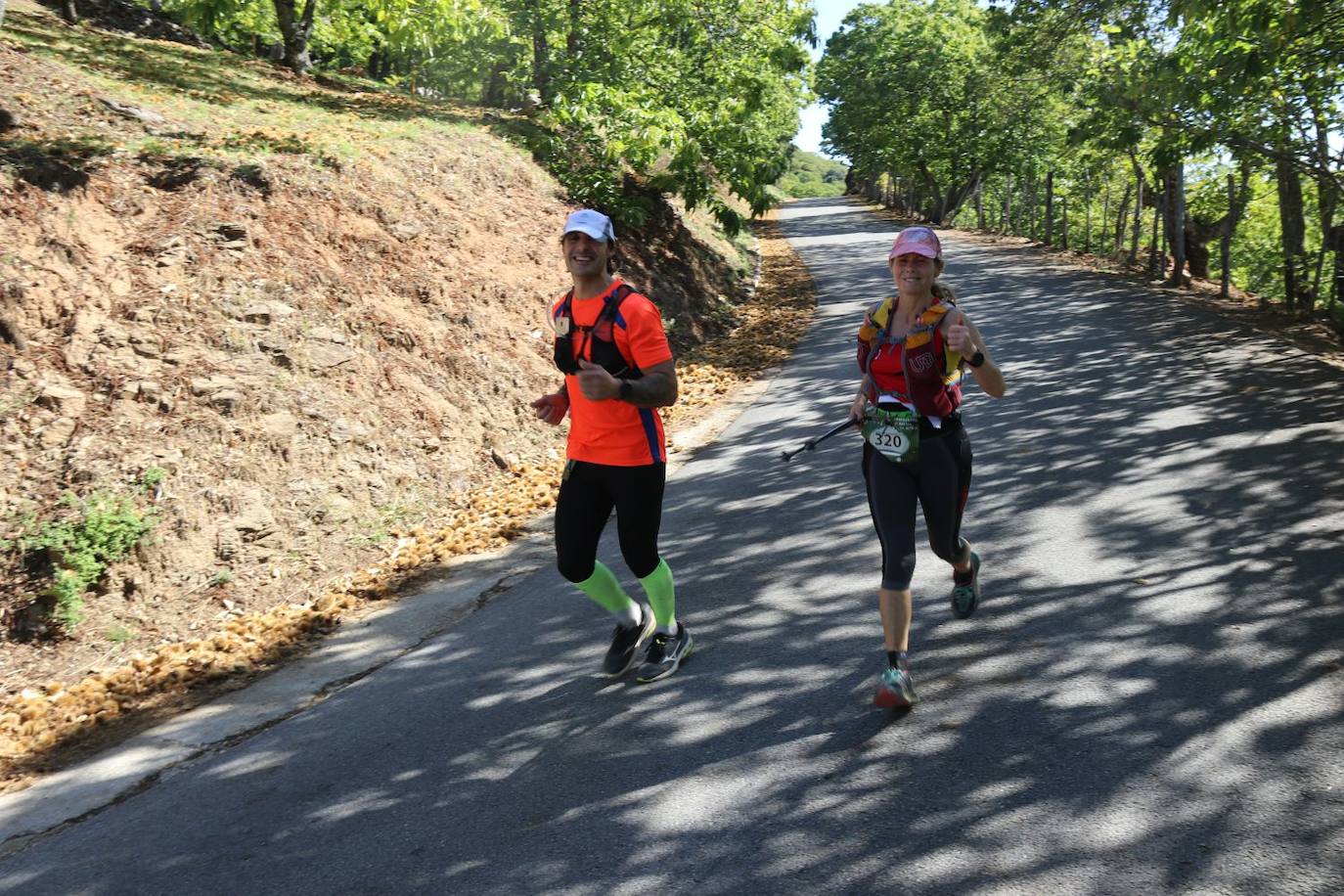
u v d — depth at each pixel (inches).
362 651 192.1
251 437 252.1
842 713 145.1
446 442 295.7
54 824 140.6
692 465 300.5
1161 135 582.2
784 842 116.5
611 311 149.8
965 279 717.9
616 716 152.1
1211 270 941.8
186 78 518.3
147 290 283.9
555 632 189.5
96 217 301.9
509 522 258.7
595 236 147.9
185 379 258.7
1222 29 432.8
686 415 374.6
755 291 733.3
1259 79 458.6
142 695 180.4
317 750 152.9
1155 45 583.8
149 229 308.7
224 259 308.2
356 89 708.7
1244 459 245.9
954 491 147.6
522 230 472.7
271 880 119.9
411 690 171.5
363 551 242.2
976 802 120.3
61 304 264.5
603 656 175.6
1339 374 333.7
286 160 385.1
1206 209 794.8
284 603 219.1
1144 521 210.7
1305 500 213.8
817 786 127.2
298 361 286.0
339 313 316.8
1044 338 450.3
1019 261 850.1
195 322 280.1
